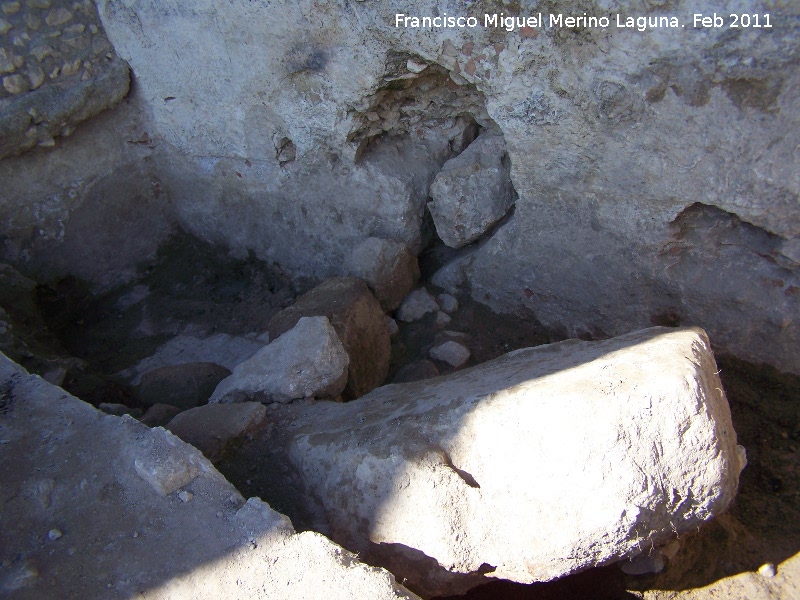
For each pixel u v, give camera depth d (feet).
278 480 7.52
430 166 11.30
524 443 6.06
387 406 7.64
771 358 8.94
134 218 13.37
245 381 8.64
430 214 11.50
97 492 6.59
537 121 8.71
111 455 6.90
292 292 12.71
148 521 6.31
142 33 11.31
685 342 6.68
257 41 10.21
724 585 7.17
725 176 7.81
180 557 6.01
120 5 11.19
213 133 11.93
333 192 11.44
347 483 6.77
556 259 9.87
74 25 11.34
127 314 12.87
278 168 11.68
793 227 7.81
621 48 7.64
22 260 12.14
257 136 11.44
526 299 10.62
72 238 12.63
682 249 8.84
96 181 12.61
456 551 6.12
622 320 9.75
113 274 13.28
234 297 12.89
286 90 10.52
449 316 11.08
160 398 9.91
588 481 5.73
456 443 6.48
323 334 8.67
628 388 5.93
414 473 6.37
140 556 6.04
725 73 7.28
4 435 7.23
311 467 7.25
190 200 13.34
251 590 5.70
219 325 12.34
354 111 10.24
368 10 8.97
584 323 10.17
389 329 10.85
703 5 7.01
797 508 7.74
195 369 10.10
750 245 8.43
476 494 6.16
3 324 10.28
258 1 9.75
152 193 13.48
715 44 7.16
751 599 6.99
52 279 12.55
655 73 7.64
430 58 9.05
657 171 8.21
